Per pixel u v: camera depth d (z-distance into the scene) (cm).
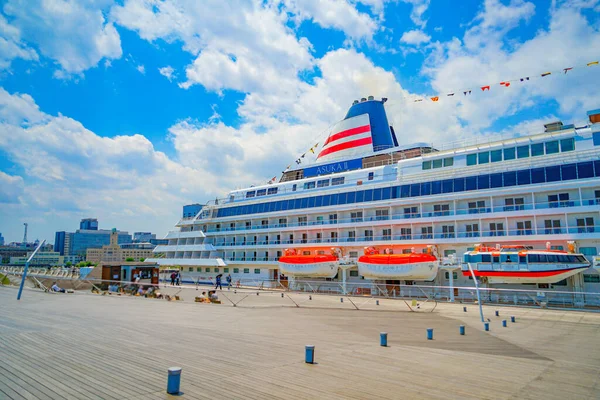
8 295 4169
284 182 6631
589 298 3578
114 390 1140
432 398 1173
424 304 3878
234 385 1226
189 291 5244
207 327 2367
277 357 1622
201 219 7281
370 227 5209
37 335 1961
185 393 1135
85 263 19400
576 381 1402
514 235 4103
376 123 6088
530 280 3772
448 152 4806
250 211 6631
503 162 4356
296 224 6009
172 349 1720
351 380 1323
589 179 3766
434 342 2061
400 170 5122
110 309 3142
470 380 1374
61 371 1327
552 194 4019
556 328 2588
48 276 6181
